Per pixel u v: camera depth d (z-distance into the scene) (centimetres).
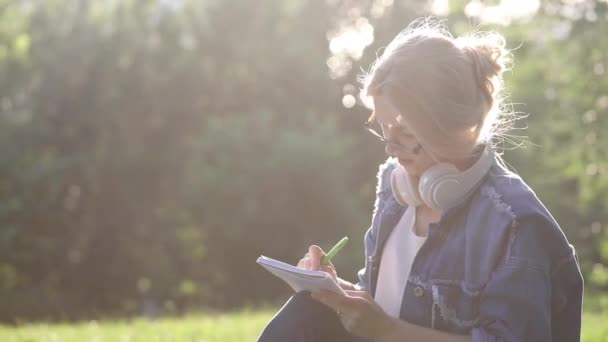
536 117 1733
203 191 3014
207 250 3219
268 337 257
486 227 237
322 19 3838
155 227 3309
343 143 3166
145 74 3300
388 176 284
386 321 238
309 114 3306
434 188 240
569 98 1627
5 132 2897
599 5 1577
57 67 3133
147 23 3425
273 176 2995
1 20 2931
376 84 235
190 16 3541
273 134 3152
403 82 228
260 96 3628
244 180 2997
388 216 268
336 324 262
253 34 3594
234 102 3588
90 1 3309
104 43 3222
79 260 3206
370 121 253
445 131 229
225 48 3572
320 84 3650
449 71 228
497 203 237
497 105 241
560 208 3011
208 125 3222
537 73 1642
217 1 3553
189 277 3353
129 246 3275
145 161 3269
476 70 234
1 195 2925
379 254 269
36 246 2997
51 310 2873
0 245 2812
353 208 3109
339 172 3125
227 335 744
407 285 252
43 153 3155
